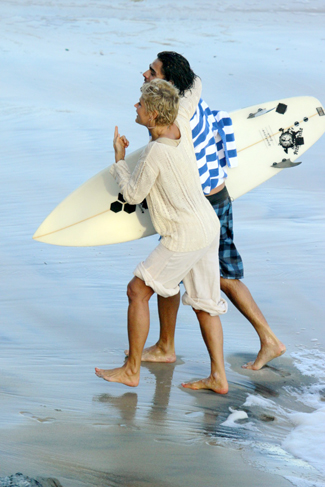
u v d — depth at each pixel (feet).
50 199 79.25
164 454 32.09
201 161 41.47
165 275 38.70
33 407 36.24
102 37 187.62
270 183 86.17
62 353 43.93
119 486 28.84
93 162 93.61
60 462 30.45
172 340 44.37
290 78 141.18
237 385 41.50
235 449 33.09
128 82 141.38
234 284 43.86
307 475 30.68
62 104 124.98
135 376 40.06
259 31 197.16
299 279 57.88
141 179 36.88
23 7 226.58
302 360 44.98
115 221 47.60
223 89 133.28
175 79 40.45
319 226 71.31
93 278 58.23
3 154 96.63
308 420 36.29
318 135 53.67
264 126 52.80
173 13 221.46
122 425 35.12
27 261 61.98
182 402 38.78
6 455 30.63
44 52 167.73
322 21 212.43
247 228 70.69
